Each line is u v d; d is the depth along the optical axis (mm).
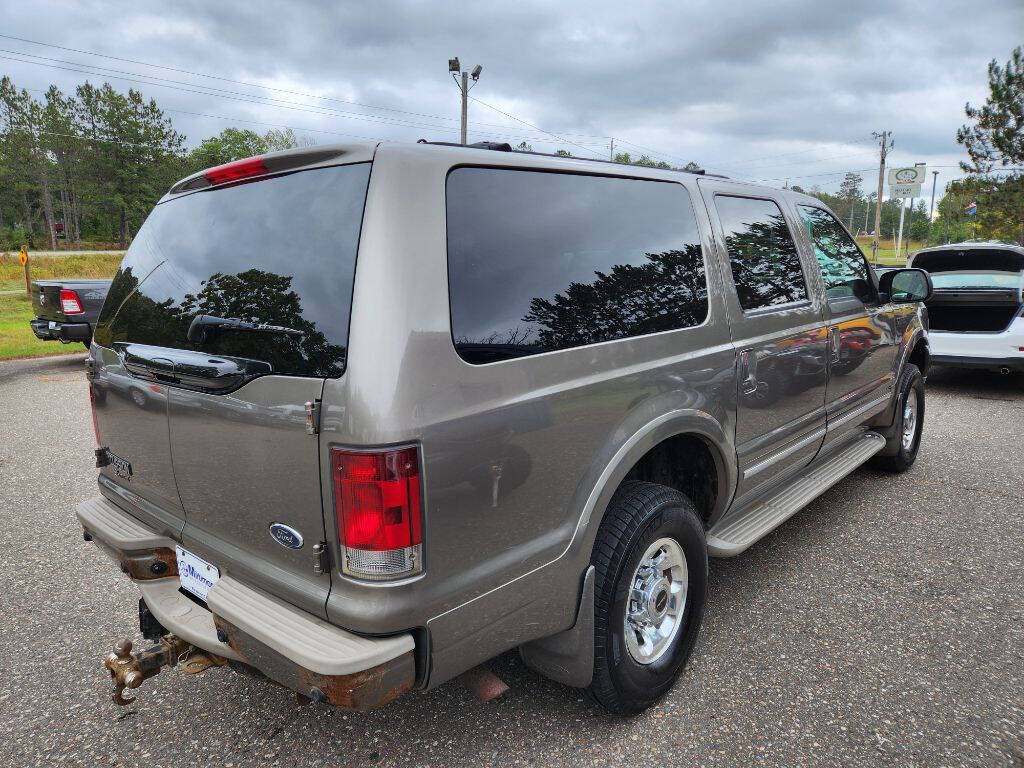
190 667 2180
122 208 87312
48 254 49344
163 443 2148
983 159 26172
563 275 2109
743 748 2279
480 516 1823
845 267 3943
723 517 3020
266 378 1752
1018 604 3223
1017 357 7355
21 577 3566
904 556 3750
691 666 2742
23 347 11852
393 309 1648
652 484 2451
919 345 5121
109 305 2488
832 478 3783
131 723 2449
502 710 2484
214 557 2051
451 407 1722
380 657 1656
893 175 62906
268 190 1994
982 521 4230
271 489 1799
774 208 3365
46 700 2582
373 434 1593
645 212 2510
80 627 3096
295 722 2443
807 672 2697
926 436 6230
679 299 2566
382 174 1744
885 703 2506
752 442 3006
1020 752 2254
